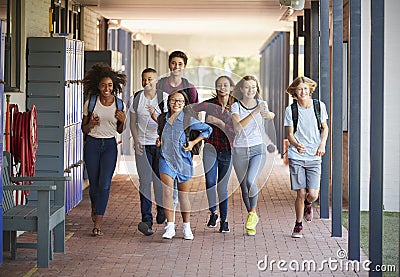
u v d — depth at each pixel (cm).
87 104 825
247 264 703
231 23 1838
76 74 1020
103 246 775
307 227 898
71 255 730
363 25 1060
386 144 1060
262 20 1712
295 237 833
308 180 822
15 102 883
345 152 1198
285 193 1231
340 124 854
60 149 938
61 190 736
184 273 666
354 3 710
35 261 702
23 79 915
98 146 826
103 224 906
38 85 935
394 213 1052
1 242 660
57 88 935
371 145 608
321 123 814
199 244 790
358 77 720
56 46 933
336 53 855
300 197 827
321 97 984
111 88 822
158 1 1309
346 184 1169
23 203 829
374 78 602
